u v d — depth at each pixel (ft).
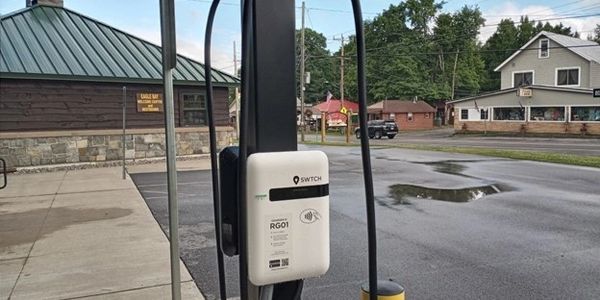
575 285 11.47
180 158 40.98
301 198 4.04
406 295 10.80
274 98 4.14
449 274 12.28
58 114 35.96
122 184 28.45
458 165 39.09
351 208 21.21
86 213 20.16
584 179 30.35
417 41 159.74
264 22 4.09
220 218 4.53
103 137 37.73
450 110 159.02
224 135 42.68
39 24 39.83
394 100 145.79
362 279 11.91
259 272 3.92
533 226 17.75
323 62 196.24
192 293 10.95
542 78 99.91
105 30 42.70
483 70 175.11
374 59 159.02
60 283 11.59
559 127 88.94
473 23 163.43
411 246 14.97
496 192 25.58
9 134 34.04
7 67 33.01
